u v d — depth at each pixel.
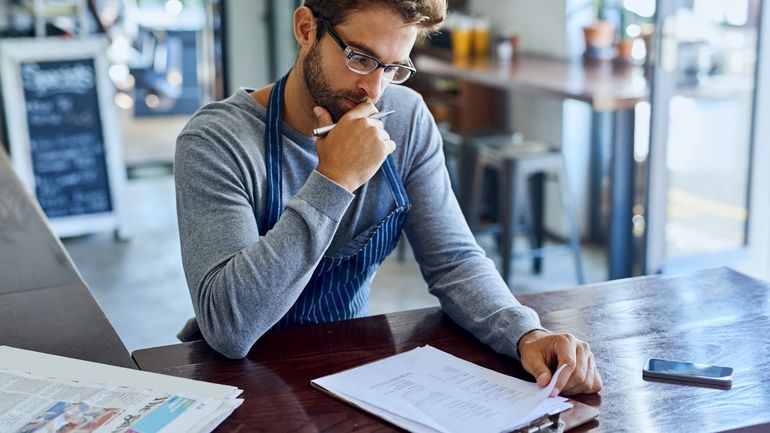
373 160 1.48
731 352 1.52
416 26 1.49
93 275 4.58
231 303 1.45
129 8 8.21
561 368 1.36
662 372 1.43
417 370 1.43
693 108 3.86
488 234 4.82
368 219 1.74
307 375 1.44
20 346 1.53
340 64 1.50
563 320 1.66
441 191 1.78
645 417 1.30
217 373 1.44
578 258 4.40
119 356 1.51
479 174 4.60
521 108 5.29
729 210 4.11
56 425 1.20
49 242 2.05
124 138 7.45
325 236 1.48
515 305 1.59
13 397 1.29
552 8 5.05
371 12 1.45
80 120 5.04
